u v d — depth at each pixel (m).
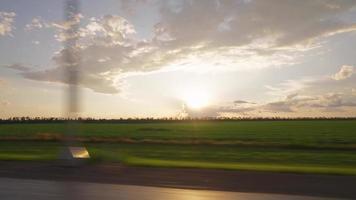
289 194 14.93
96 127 119.06
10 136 70.50
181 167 23.77
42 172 21.23
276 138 67.31
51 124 146.50
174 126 125.06
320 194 14.98
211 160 32.38
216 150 43.81
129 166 24.09
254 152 41.09
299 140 61.12
